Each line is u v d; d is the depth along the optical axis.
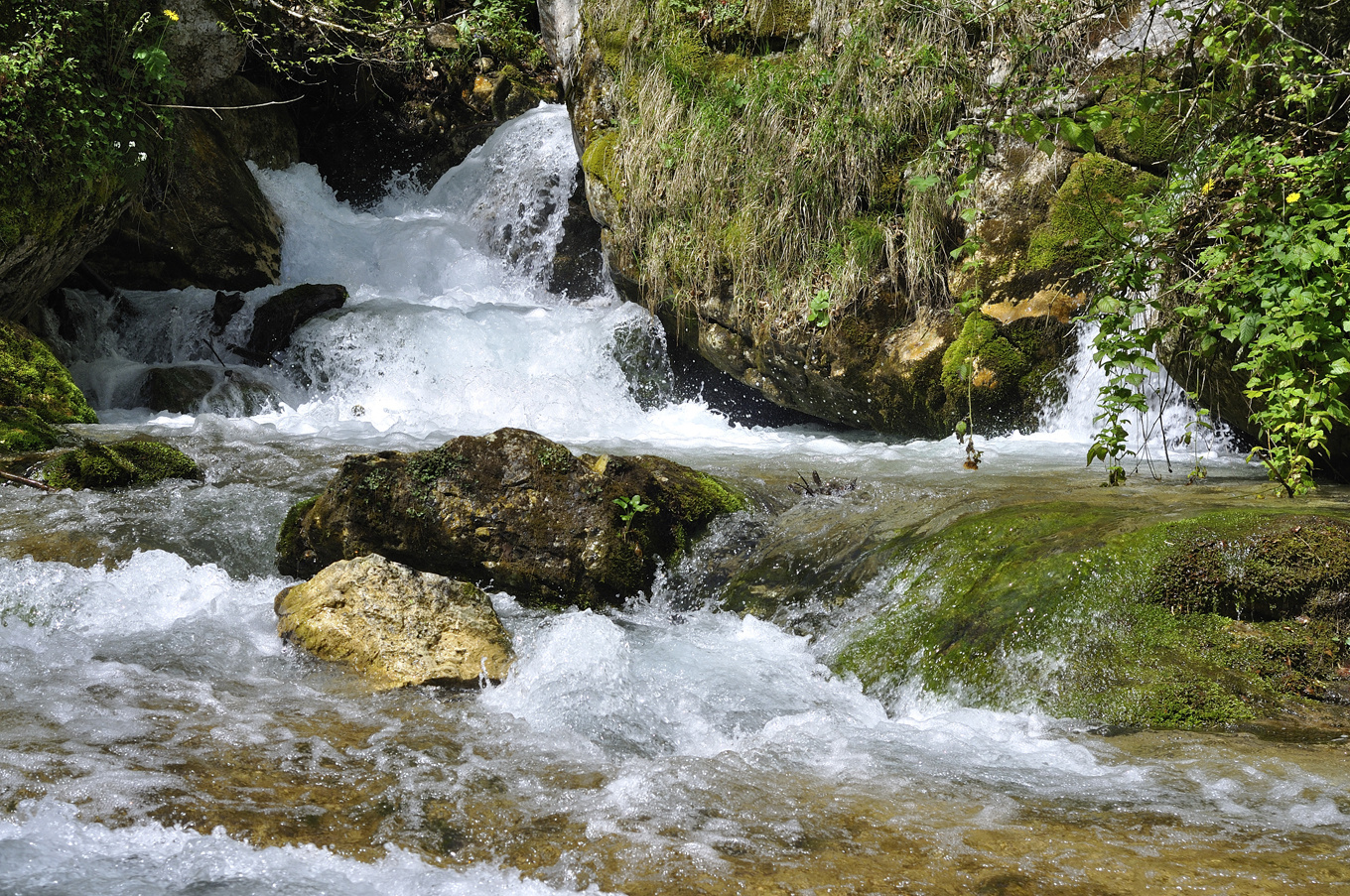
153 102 9.71
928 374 7.42
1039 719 3.30
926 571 4.21
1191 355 5.66
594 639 4.02
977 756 3.06
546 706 3.56
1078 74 7.07
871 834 2.52
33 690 3.54
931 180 6.07
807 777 2.93
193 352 10.07
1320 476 5.27
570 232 12.40
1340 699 3.24
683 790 2.83
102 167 8.50
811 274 7.86
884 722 3.44
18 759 2.89
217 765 2.95
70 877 2.25
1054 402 7.26
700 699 3.69
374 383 9.57
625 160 8.71
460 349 9.73
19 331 7.84
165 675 3.78
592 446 7.30
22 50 7.89
